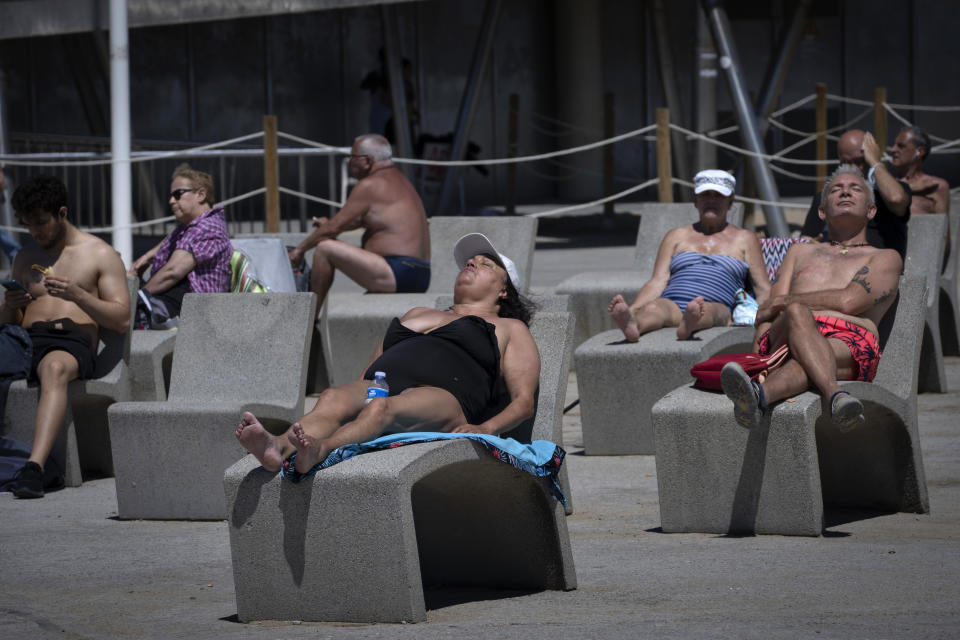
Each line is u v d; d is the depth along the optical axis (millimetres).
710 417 9891
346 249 18562
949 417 14781
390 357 9500
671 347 13414
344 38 50969
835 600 7746
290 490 7602
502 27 53250
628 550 9492
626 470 12914
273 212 26438
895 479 10648
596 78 52938
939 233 16594
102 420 13656
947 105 54438
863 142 15250
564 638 7027
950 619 7203
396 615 7445
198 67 48750
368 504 7418
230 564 9453
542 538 8414
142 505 11273
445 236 20094
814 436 9734
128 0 29719
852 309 10641
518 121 48375
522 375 9672
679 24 53938
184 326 12109
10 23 30203
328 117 51000
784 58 36438
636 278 18797
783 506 9711
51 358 12719
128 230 25188
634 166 54500
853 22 54250
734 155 39031
